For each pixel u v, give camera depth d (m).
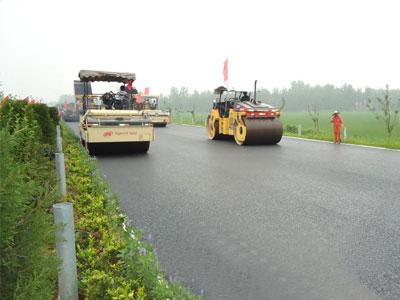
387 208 6.38
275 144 16.48
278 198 7.09
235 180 8.78
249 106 16.05
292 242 4.88
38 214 2.14
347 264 4.22
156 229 5.39
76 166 8.38
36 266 2.04
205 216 5.99
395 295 3.56
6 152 2.04
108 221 4.73
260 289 3.68
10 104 6.93
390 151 13.91
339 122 16.80
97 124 12.75
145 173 9.79
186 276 3.94
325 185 8.18
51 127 9.23
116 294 2.98
